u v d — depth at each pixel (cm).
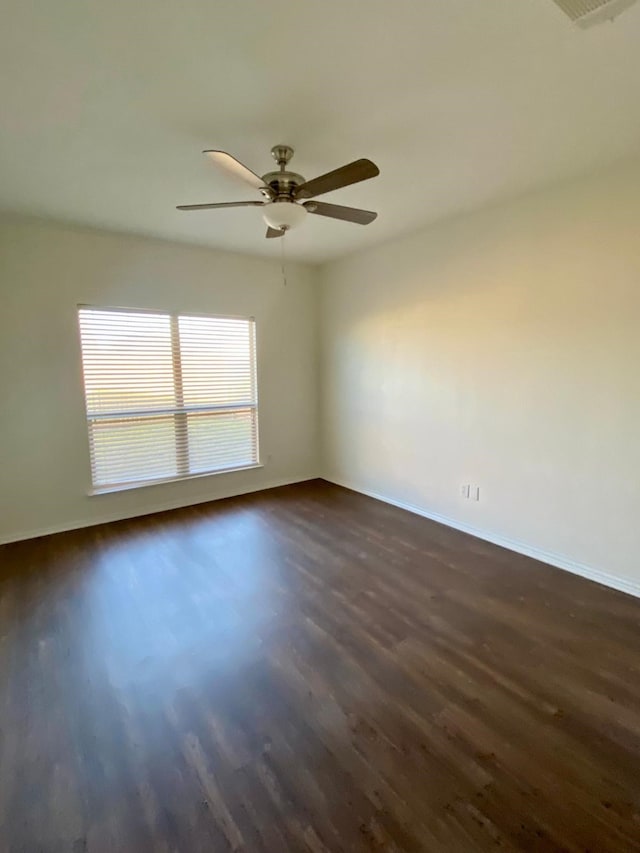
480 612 250
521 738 166
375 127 208
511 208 304
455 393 360
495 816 137
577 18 129
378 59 161
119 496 395
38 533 360
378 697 188
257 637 229
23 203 297
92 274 360
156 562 314
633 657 211
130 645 224
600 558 280
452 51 157
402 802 142
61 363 355
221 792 146
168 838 132
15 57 155
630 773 151
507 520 332
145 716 179
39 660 213
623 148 232
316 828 134
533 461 311
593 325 270
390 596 268
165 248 392
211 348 433
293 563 312
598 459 276
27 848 129
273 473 492
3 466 341
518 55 160
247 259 442
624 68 168
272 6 135
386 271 408
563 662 208
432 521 389
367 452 459
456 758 158
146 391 400
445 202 307
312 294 494
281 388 485
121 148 223
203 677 201
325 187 213
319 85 176
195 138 214
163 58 158
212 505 434
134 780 151
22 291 335
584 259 270
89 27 142
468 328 343
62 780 151
